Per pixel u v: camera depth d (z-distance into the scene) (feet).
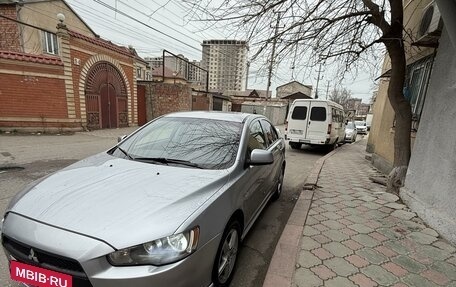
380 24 15.21
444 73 12.12
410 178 14.29
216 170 8.27
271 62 16.63
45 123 40.78
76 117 44.39
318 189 16.94
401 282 7.91
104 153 9.92
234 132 10.19
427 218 11.86
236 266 9.02
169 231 5.57
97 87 48.62
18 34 55.67
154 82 64.69
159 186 6.95
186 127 10.56
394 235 10.75
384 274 8.26
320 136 38.17
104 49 48.73
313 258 8.95
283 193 17.61
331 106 38.19
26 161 21.30
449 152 10.99
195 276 5.96
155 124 11.10
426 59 17.74
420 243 10.19
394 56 15.61
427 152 12.76
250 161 9.16
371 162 27.58
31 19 59.26
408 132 16.03
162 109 65.72
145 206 6.07
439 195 11.50
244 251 10.16
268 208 14.69
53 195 6.53
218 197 7.00
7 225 6.06
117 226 5.52
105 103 50.90
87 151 26.86
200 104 78.84
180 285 5.61
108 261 5.21
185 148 9.48
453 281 8.05
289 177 22.50
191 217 5.98
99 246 5.21
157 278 5.27
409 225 11.69
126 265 5.24
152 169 8.10
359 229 11.19
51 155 24.02
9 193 14.05
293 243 9.87
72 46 42.29
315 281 7.78
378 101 36.24
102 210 5.91
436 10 13.75
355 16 15.49
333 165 26.13
